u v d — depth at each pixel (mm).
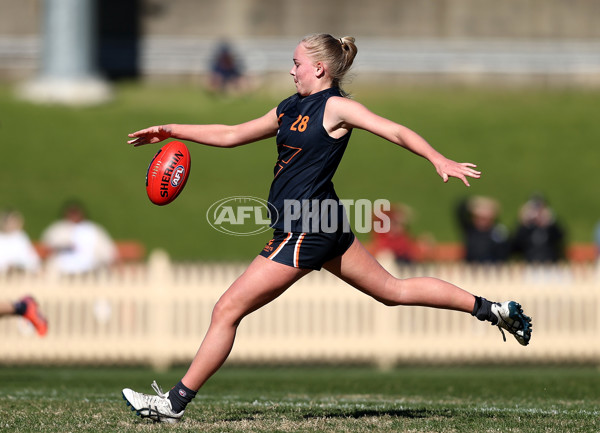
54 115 94438
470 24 116688
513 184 82500
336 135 17484
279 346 42562
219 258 69000
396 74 115875
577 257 55812
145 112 96062
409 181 82188
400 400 24453
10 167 81875
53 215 74000
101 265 46062
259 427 17812
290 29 115438
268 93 109062
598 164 87062
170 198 18672
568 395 26906
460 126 94500
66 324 42219
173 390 18375
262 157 87312
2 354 42062
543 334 43031
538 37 116875
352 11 116062
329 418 19312
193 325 42438
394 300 18484
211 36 115062
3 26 112812
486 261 47188
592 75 116125
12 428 17812
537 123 96250
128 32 114250
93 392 26625
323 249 17656
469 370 41125
